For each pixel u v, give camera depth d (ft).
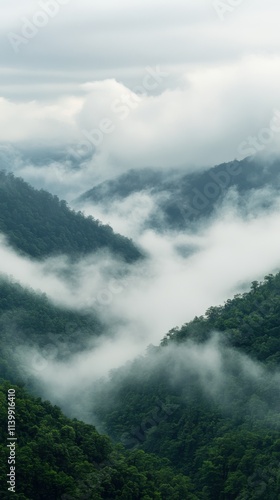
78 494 357.41
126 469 390.42
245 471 408.26
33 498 352.69
